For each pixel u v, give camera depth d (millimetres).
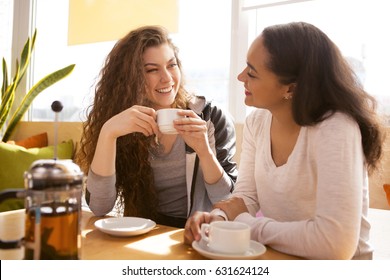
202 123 1093
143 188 1330
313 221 726
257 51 875
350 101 818
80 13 2592
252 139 1122
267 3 1896
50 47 2850
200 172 1319
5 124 2762
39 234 542
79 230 577
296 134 936
